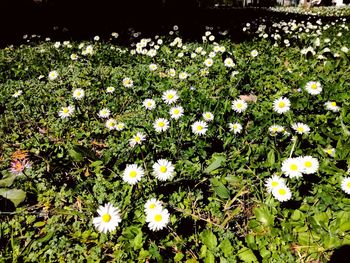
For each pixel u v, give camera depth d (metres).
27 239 0.26
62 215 0.28
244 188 0.29
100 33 1.10
